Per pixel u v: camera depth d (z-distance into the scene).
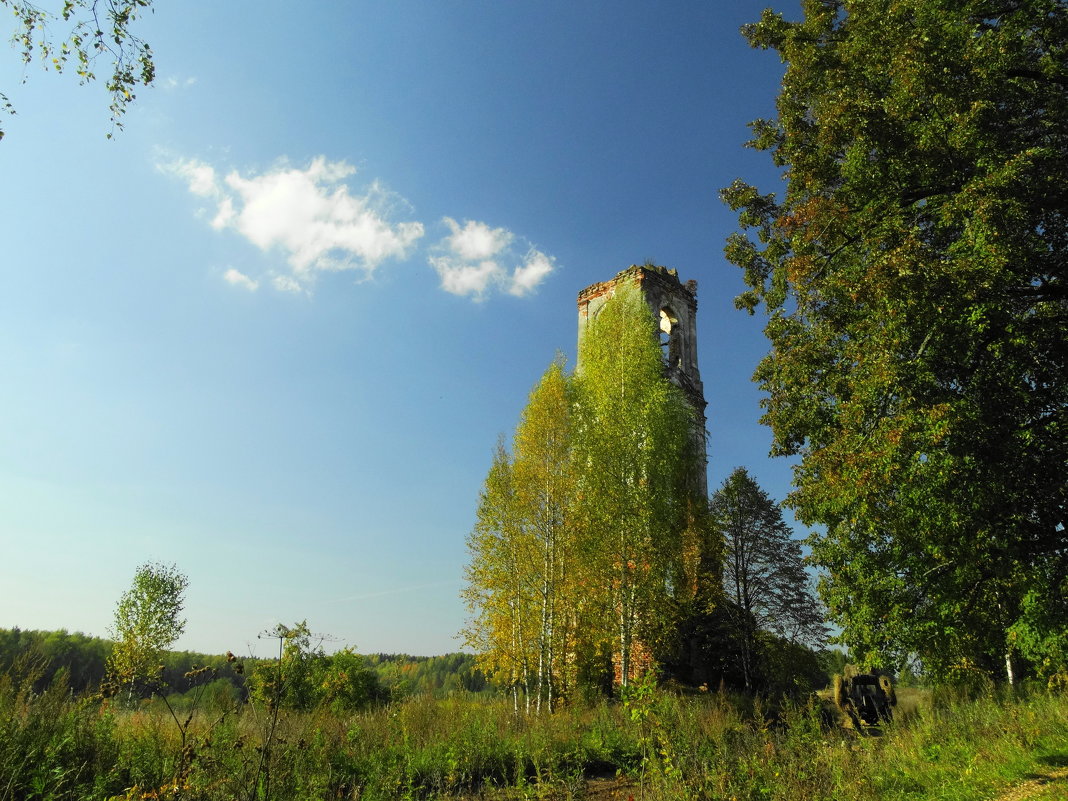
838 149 12.15
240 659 5.64
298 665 6.50
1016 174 9.08
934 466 9.34
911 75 10.12
